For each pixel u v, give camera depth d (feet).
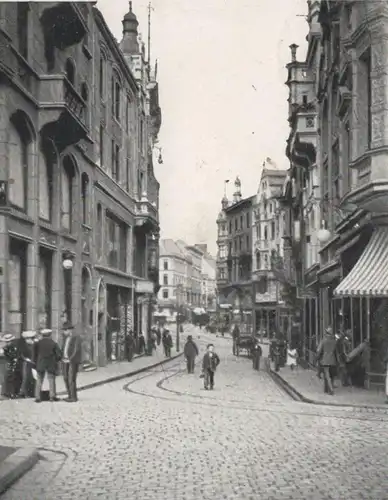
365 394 59.82
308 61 127.75
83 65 95.55
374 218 61.72
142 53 148.25
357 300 69.87
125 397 59.11
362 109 65.36
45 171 78.28
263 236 270.05
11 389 55.06
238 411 48.78
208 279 548.72
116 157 124.16
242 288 297.53
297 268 143.54
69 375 53.67
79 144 90.02
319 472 27.61
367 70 65.46
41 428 38.99
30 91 70.03
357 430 39.42
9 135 66.18
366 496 23.65
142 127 151.12
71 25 77.36
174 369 105.81
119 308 124.98
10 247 65.82
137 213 138.82
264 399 59.21
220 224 363.56
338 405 52.80
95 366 99.50
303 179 130.93
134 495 23.81
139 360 124.36
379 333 62.80
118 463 29.45
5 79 61.26
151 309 168.35
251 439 35.83
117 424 41.06
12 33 65.72
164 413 46.98
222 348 187.73
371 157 59.93
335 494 23.90
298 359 103.45
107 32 110.63
